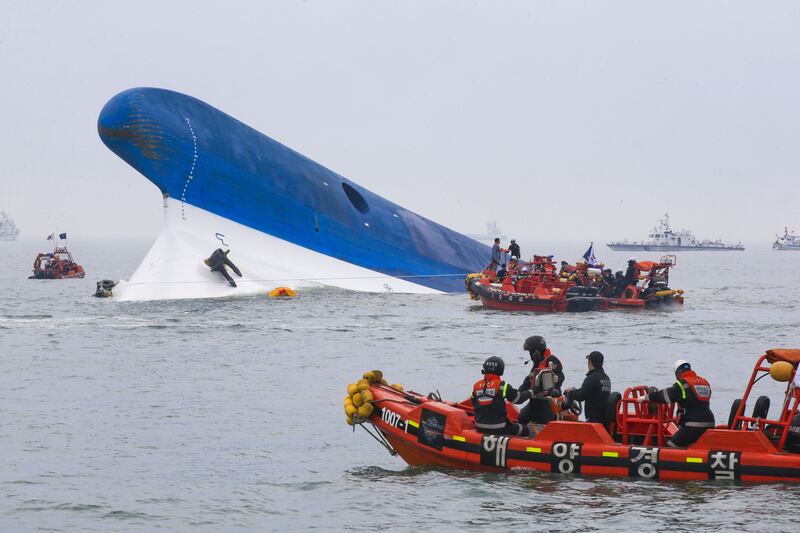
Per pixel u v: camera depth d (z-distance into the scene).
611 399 26.89
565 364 51.09
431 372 47.91
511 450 26.16
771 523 21.75
